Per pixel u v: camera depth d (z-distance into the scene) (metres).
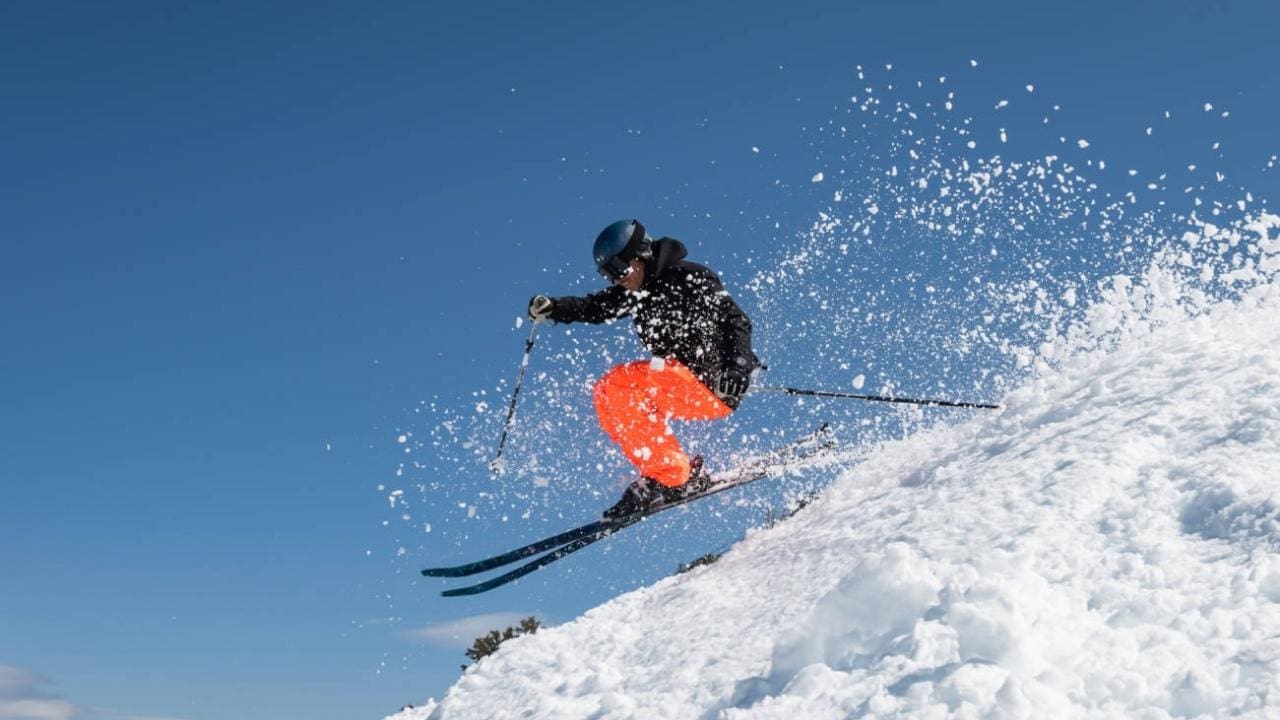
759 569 4.45
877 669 2.85
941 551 3.57
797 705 2.86
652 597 4.82
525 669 4.36
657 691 3.50
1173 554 3.07
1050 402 4.98
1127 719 2.41
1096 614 2.89
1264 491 3.15
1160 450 3.83
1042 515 3.56
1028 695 2.49
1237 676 2.41
